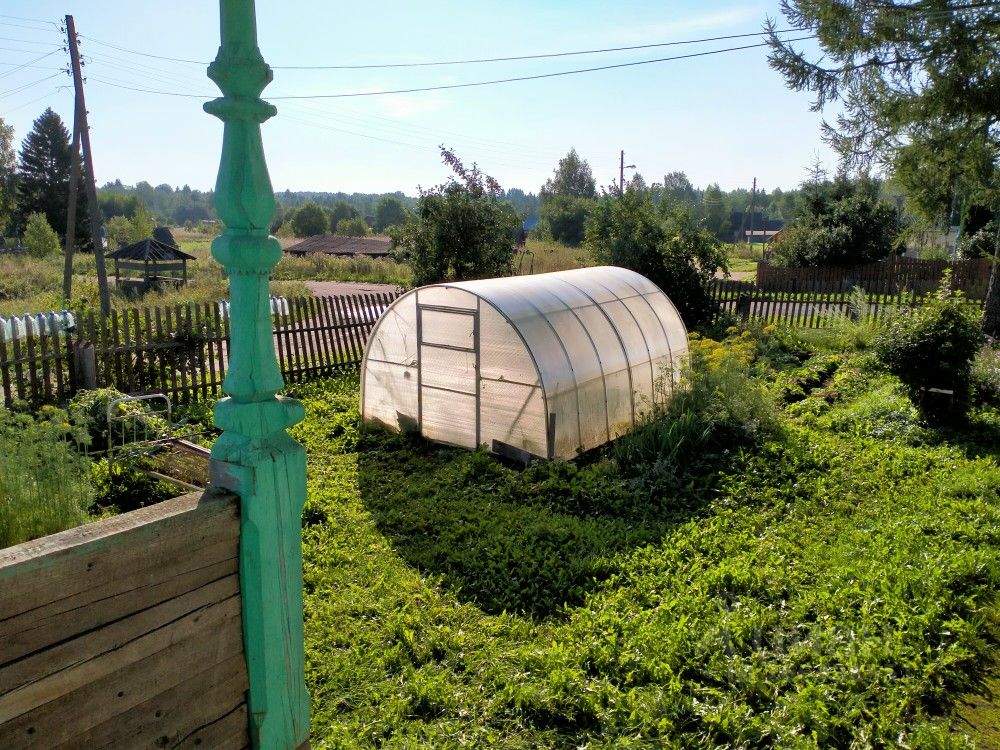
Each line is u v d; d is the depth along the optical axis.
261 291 2.50
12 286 28.31
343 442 10.48
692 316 19.12
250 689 2.54
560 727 4.65
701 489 8.50
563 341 10.13
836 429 10.87
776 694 4.82
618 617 5.75
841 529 7.40
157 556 2.14
